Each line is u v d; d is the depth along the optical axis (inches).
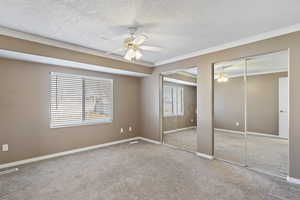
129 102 188.9
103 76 164.7
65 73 137.8
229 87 138.4
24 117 117.2
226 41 113.4
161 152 143.7
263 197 75.6
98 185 86.5
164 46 123.2
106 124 166.9
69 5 69.9
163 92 178.9
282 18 81.4
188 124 197.3
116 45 121.9
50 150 129.3
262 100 124.0
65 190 81.4
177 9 73.4
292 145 88.5
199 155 134.3
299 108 86.4
